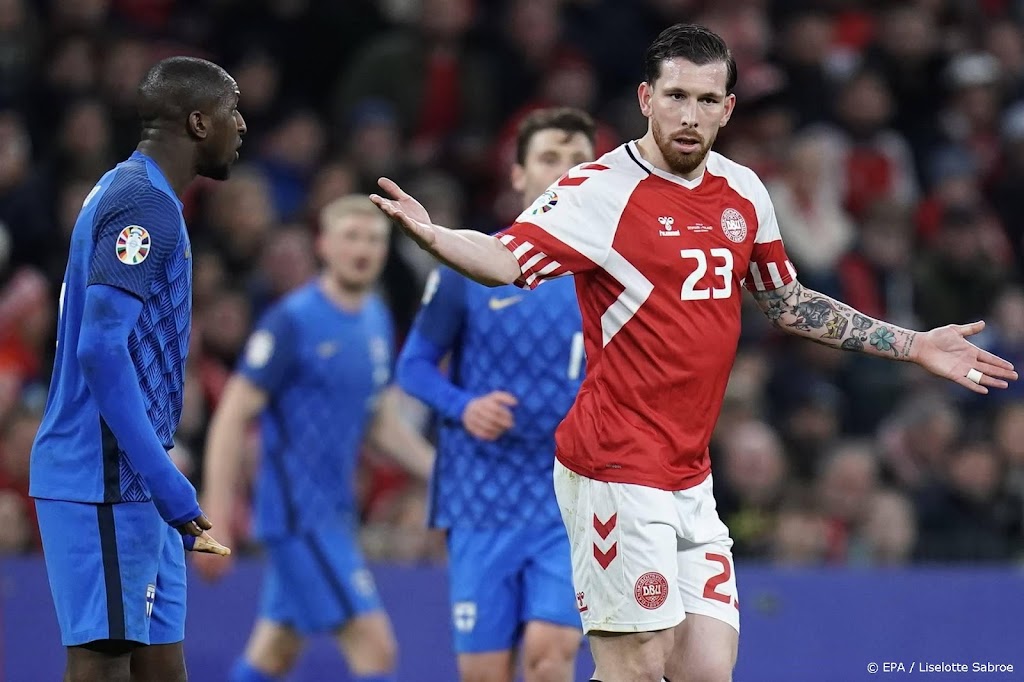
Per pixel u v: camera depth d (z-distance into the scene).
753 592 27.98
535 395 20.73
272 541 25.16
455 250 14.53
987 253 40.62
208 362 32.59
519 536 20.61
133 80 37.91
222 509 24.73
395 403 26.81
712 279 15.47
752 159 40.50
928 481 33.56
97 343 14.77
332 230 25.69
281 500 25.08
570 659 20.28
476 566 20.77
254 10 42.06
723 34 44.84
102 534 15.34
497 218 38.59
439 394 20.75
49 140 36.94
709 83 15.14
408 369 21.17
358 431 25.89
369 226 25.67
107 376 14.77
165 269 15.55
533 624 20.23
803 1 47.44
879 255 40.56
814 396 34.88
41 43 38.03
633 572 15.43
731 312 15.65
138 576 15.45
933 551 31.86
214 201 35.44
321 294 25.64
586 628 16.08
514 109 42.75
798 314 16.59
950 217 40.38
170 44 39.78
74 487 15.38
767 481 31.17
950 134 46.03
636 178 15.54
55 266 34.22
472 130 41.62
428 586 27.75
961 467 33.59
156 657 16.08
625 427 15.49
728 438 31.72
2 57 37.19
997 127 47.31
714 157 16.09
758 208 16.03
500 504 20.72
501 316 20.84
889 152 43.88
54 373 15.92
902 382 37.06
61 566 15.39
